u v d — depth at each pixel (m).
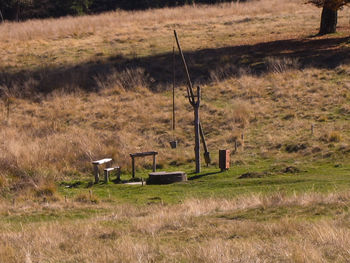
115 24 92.75
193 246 16.25
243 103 52.84
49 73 67.25
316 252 14.26
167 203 26.91
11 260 15.84
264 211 21.59
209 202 24.92
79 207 27.12
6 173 36.09
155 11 105.19
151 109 54.75
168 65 67.12
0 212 25.98
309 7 95.25
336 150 37.94
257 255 14.68
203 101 55.81
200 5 116.88
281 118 48.31
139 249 16.05
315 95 52.50
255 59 65.31
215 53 69.94
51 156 40.31
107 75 64.75
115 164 40.22
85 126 52.03
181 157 41.44
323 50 64.56
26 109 57.44
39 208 26.94
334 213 19.95
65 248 17.30
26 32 89.62
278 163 37.28
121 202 28.41
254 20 88.12
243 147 42.53
